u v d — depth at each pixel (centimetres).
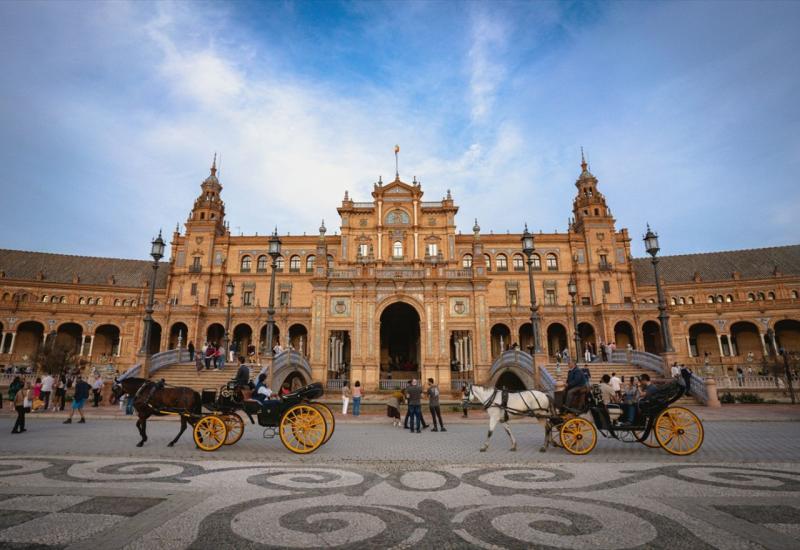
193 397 1198
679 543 509
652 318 5438
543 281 6297
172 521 581
